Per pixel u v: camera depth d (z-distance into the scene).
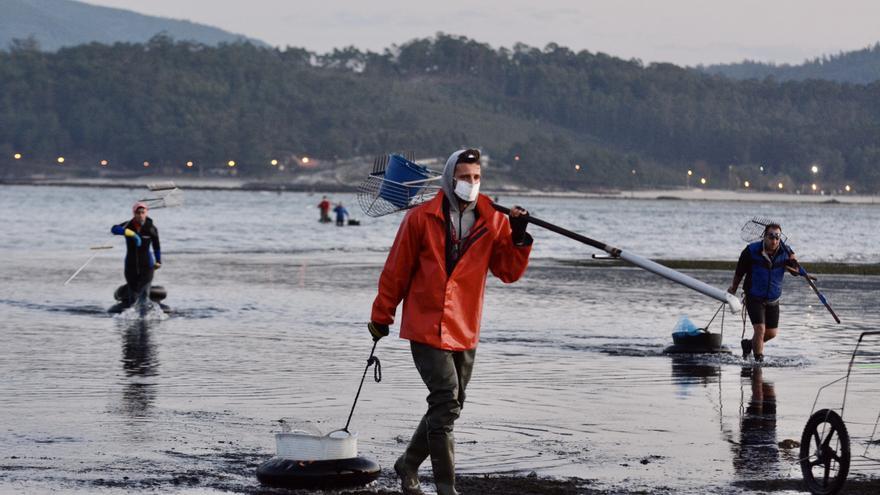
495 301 35.09
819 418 11.95
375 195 11.64
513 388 18.64
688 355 23.08
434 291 10.92
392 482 12.25
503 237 11.13
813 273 50.16
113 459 13.07
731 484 12.20
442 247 10.96
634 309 33.03
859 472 12.70
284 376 19.62
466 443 14.27
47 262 50.56
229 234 88.50
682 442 14.46
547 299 36.00
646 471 12.79
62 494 11.38
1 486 11.68
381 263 52.84
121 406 16.56
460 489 11.77
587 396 17.91
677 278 10.45
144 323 27.89
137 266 29.53
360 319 29.30
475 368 20.92
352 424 15.44
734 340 26.05
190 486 11.84
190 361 21.34
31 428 14.85
